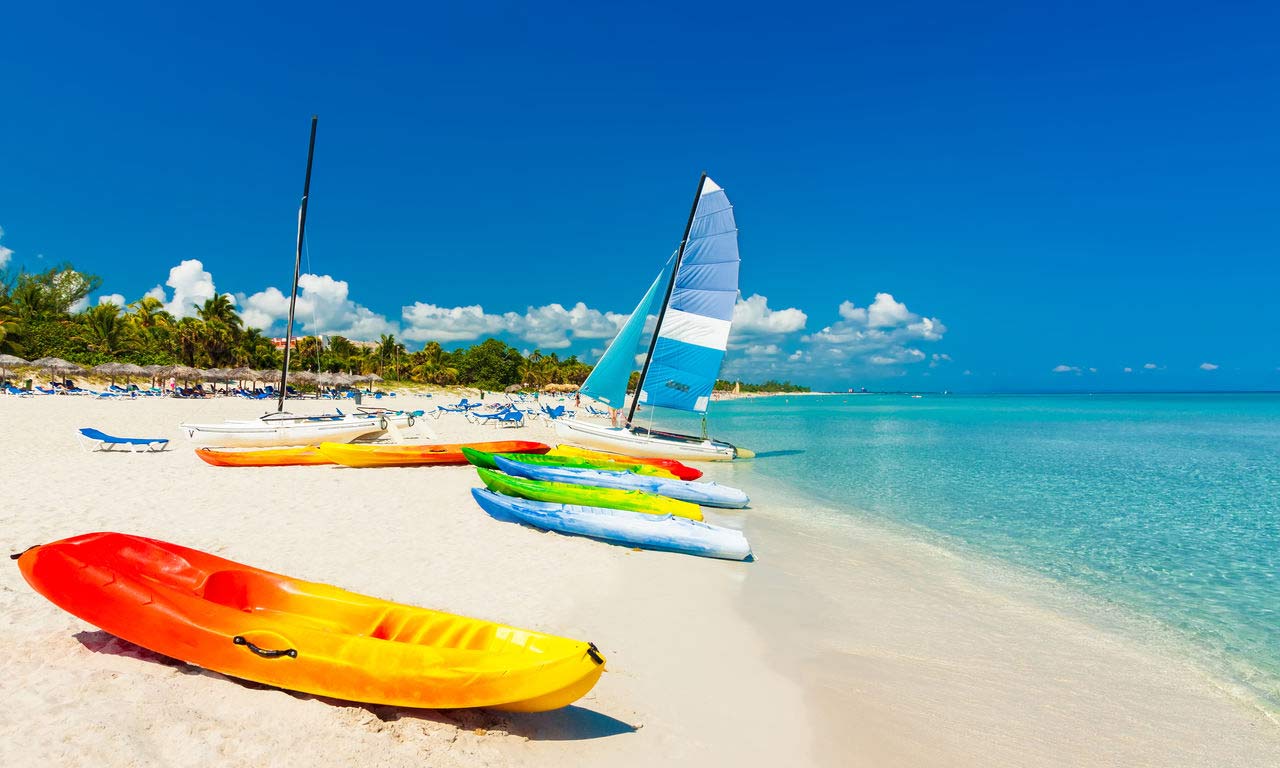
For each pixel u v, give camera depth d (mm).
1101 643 8109
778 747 5176
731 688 6152
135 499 11906
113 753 3936
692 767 4734
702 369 25688
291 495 13180
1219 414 80062
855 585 9969
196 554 5949
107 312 61875
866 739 5457
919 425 56656
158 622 4941
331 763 4129
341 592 5805
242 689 4840
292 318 20375
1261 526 14922
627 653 6719
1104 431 47938
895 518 15492
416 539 10359
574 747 4801
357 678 4699
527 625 7195
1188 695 6758
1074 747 5605
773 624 8016
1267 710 6484
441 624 5457
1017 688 6707
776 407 120062
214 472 15320
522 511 11633
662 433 25828
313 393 65062
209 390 60844
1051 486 20562
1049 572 11219
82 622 5801
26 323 57938
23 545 8469
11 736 3996
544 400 85812
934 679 6797
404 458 17672
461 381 105938
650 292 26031
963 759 5289
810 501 17484
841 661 7066
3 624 5637
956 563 11633
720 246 25188
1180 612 9305
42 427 23188
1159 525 14992
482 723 4859
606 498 12898
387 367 97250
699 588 9133
